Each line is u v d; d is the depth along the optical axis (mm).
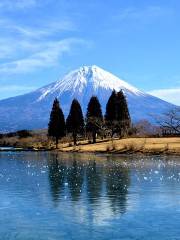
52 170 58938
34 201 33438
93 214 28859
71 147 129750
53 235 24266
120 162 72938
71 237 23891
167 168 60094
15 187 40906
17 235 24281
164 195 35875
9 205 31922
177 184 42562
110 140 133250
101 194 36594
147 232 24672
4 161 79438
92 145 125625
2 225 26234
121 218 27750
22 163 73688
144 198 34500
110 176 50312
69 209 30391
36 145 152625
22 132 188625
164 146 102750
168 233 24484
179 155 90438
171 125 143625
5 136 188500
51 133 139000
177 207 30969
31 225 26203
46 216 28391
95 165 66875
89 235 24219
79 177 49594
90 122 137875
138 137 135000
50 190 38969
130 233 24516
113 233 24531
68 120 139250
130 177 49062
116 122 139625
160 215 28500
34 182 44875
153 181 45094
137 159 80938
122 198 34594
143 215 28516
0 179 47562
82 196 35594
